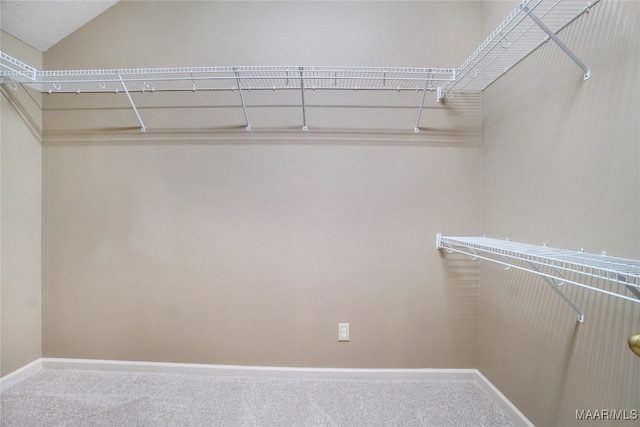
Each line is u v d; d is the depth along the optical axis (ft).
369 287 5.37
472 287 5.33
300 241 5.38
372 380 5.30
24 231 5.15
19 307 5.09
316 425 4.20
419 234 5.34
